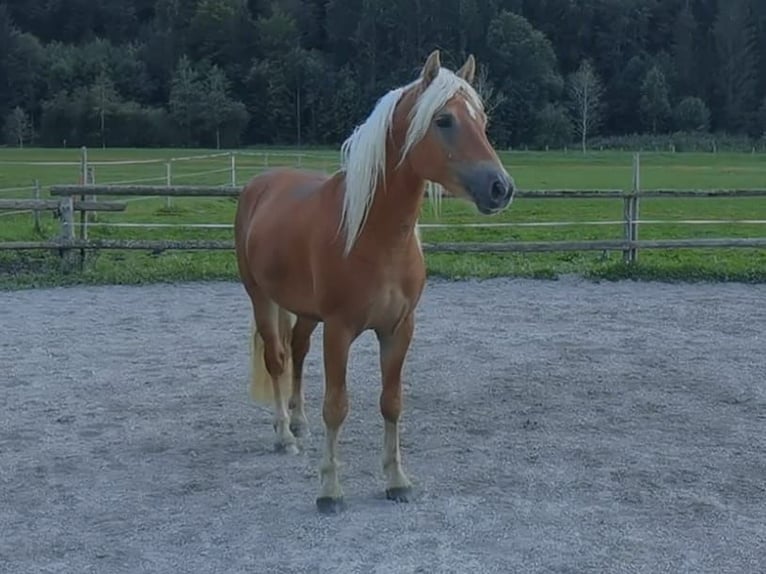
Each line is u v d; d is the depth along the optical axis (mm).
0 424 5277
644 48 73062
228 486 4352
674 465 4605
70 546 3707
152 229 14445
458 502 4125
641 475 4465
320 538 3762
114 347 7211
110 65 66250
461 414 5492
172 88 64062
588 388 6059
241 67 66500
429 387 6082
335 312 3920
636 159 11562
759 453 4801
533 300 9266
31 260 10781
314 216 4059
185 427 5258
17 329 7836
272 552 3637
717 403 5727
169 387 6086
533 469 4547
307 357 6922
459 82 3740
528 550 3631
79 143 61938
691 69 69812
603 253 11945
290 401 5059
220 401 5773
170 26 69562
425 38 64250
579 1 71562
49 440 5012
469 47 63781
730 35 68812
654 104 67188
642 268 10602
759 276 10445
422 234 14227
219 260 11539
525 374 6406
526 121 61188
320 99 63688
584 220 16797
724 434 5117
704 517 3969
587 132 64438
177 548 3684
